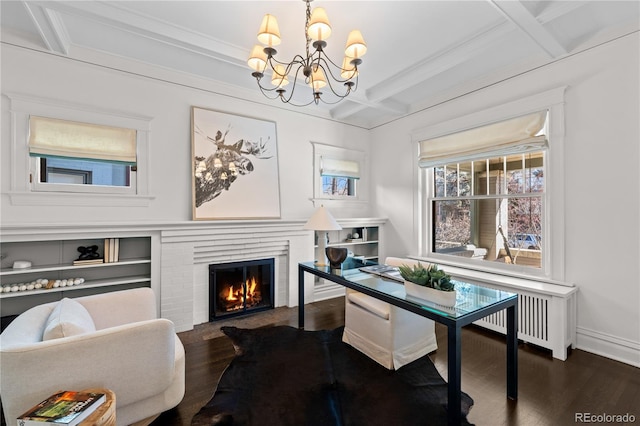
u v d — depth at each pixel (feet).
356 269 9.75
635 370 7.57
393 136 15.15
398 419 5.89
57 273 9.07
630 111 7.86
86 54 9.28
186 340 9.59
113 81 9.70
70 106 9.00
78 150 9.11
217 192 11.43
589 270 8.63
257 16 7.83
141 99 10.18
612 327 8.22
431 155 13.20
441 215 13.39
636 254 7.82
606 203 8.30
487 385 7.06
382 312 7.97
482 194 11.71
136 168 10.09
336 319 11.46
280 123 13.34
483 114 11.12
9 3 7.28
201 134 11.21
